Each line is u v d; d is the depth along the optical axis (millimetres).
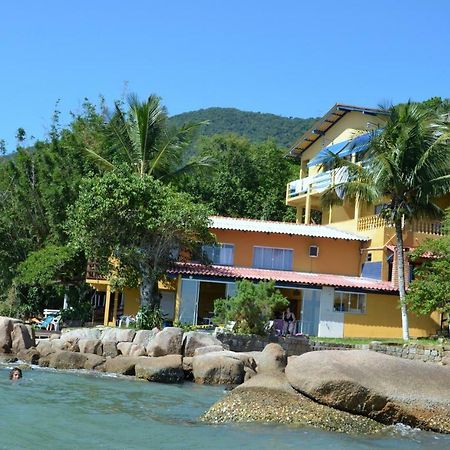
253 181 56094
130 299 35031
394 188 31641
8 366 22609
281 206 53688
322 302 34562
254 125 126375
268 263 37625
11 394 16891
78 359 23359
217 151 56875
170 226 30438
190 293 33312
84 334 26031
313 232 38250
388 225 36781
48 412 14750
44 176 44312
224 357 21812
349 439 13414
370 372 15055
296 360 15680
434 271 30906
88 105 49094
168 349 24578
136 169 37250
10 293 39750
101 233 30312
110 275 31844
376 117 40844
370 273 37500
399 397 14547
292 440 13023
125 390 18922
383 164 30828
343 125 43156
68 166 44125
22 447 11602
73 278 38562
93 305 39844
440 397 14750
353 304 34938
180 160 38781
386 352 28016
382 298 35219
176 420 14641
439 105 38469
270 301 28594
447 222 31234
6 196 46156
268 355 22031
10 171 46625
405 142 30531
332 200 34906
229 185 53500
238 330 28406
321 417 14336
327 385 14594
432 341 30891
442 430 14336
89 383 19875
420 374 15258
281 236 37844
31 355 24141
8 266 43719
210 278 33281
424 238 35500
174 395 18547
